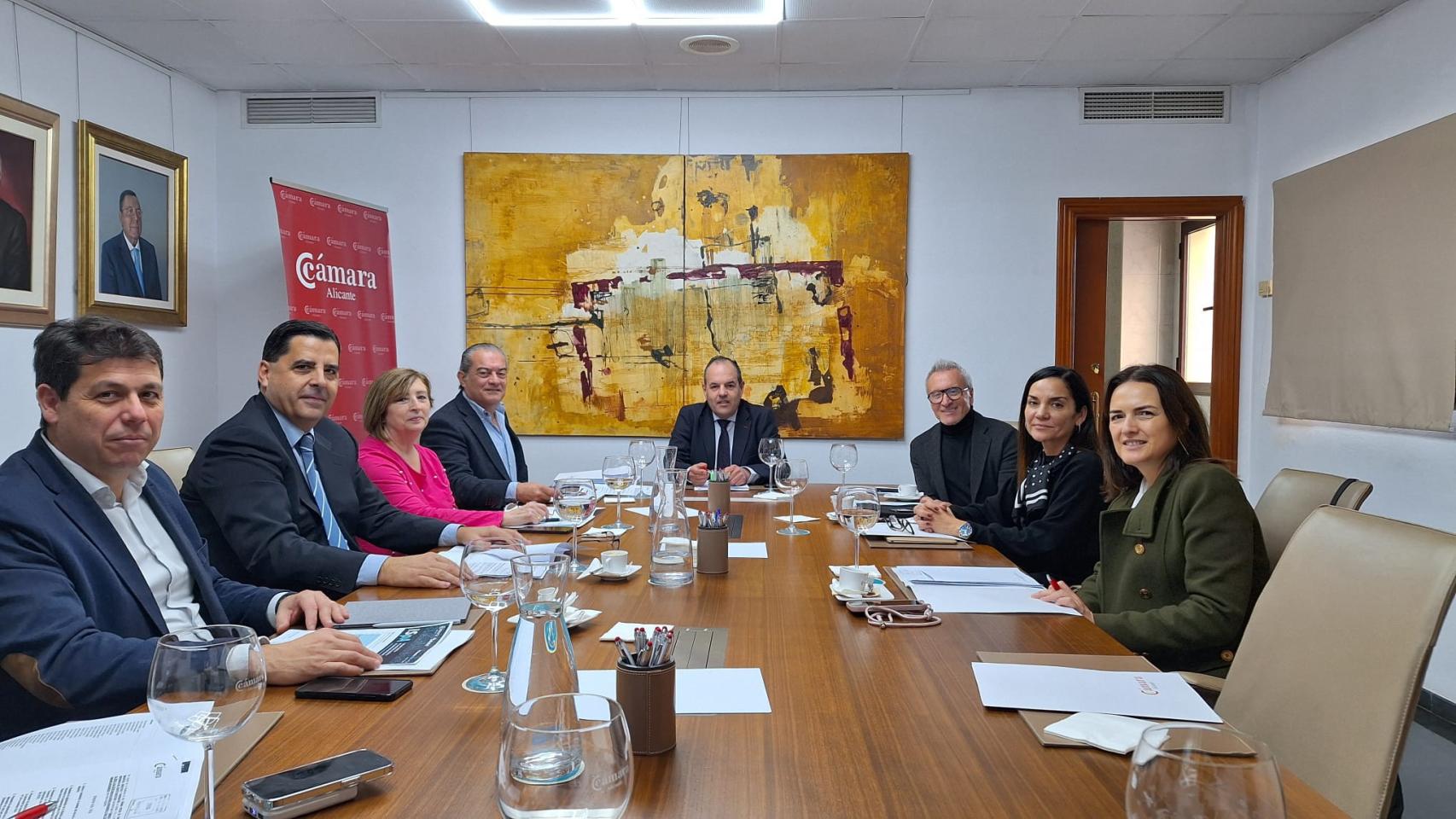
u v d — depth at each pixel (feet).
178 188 16.19
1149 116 17.24
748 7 13.57
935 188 17.56
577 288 17.75
